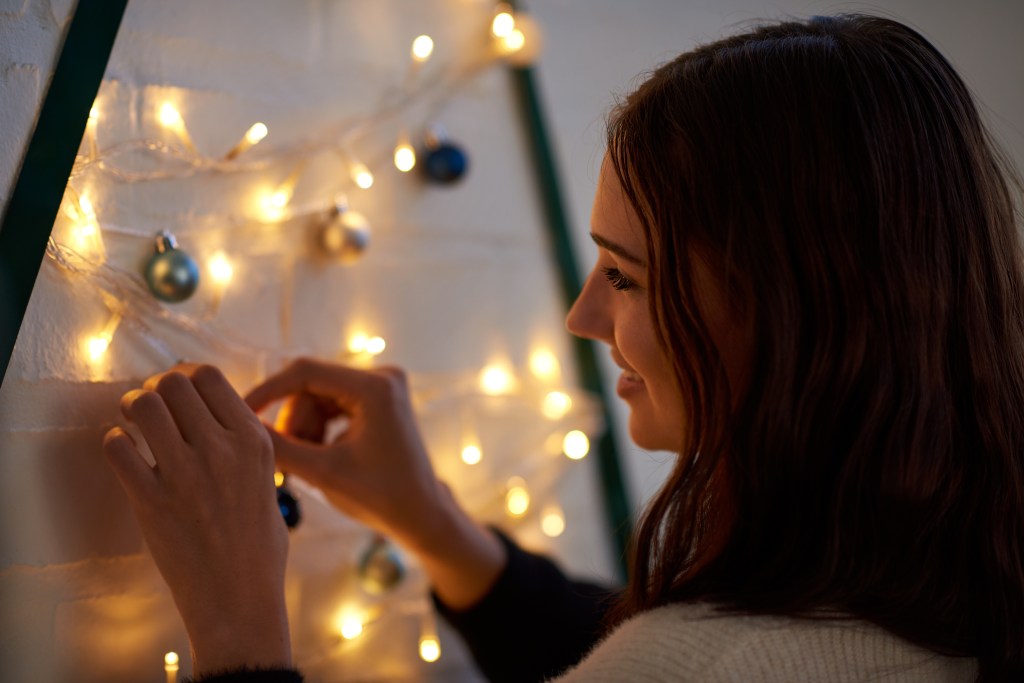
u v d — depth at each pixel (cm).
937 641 81
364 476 99
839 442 81
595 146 129
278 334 101
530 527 115
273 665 84
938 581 82
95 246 91
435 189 112
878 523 81
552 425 118
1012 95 158
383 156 108
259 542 86
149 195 94
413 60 110
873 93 82
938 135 83
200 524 85
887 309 81
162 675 95
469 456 111
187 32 96
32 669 89
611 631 90
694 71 85
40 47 88
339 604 104
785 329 81
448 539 101
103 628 92
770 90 82
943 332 83
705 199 82
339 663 104
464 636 105
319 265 104
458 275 113
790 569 81
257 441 88
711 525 84
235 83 99
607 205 88
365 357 106
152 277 92
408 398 101
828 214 81
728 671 78
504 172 117
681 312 83
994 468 84
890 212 81
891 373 81
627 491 122
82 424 91
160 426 85
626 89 132
